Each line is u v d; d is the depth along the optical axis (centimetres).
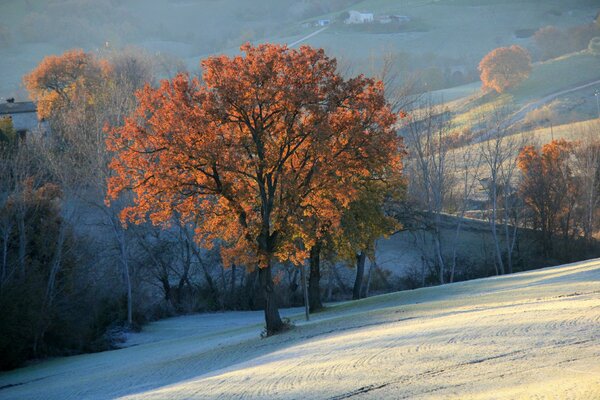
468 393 2269
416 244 10700
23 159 7388
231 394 2923
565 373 2314
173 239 9944
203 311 9394
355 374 2859
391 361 2994
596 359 2444
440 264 9362
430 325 3838
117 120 8756
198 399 2961
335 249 6725
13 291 6153
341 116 5022
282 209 4988
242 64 4806
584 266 6316
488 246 10950
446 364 2747
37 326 6431
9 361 6216
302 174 5162
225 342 5488
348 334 4241
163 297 9700
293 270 9475
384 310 5294
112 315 8244
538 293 4650
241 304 9506
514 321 3438
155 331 8100
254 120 4859
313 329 4919
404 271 10369
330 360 3319
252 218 5175
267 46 4897
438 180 10625
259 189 5234
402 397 2366
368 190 6469
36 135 10744
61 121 9962
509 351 2789
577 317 3259
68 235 7250
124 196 8106
